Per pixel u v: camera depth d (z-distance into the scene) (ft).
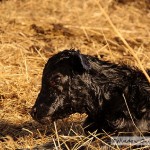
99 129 42.04
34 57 63.26
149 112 40.86
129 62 62.90
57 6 82.07
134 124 40.52
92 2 83.51
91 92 40.75
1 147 45.21
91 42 69.72
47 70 40.86
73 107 41.22
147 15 82.17
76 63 40.32
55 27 73.72
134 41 71.61
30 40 68.39
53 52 65.98
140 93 41.06
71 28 74.02
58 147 42.50
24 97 55.31
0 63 60.85
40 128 49.57
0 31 69.82
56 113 41.16
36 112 41.19
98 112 41.27
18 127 49.93
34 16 77.15
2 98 55.36
